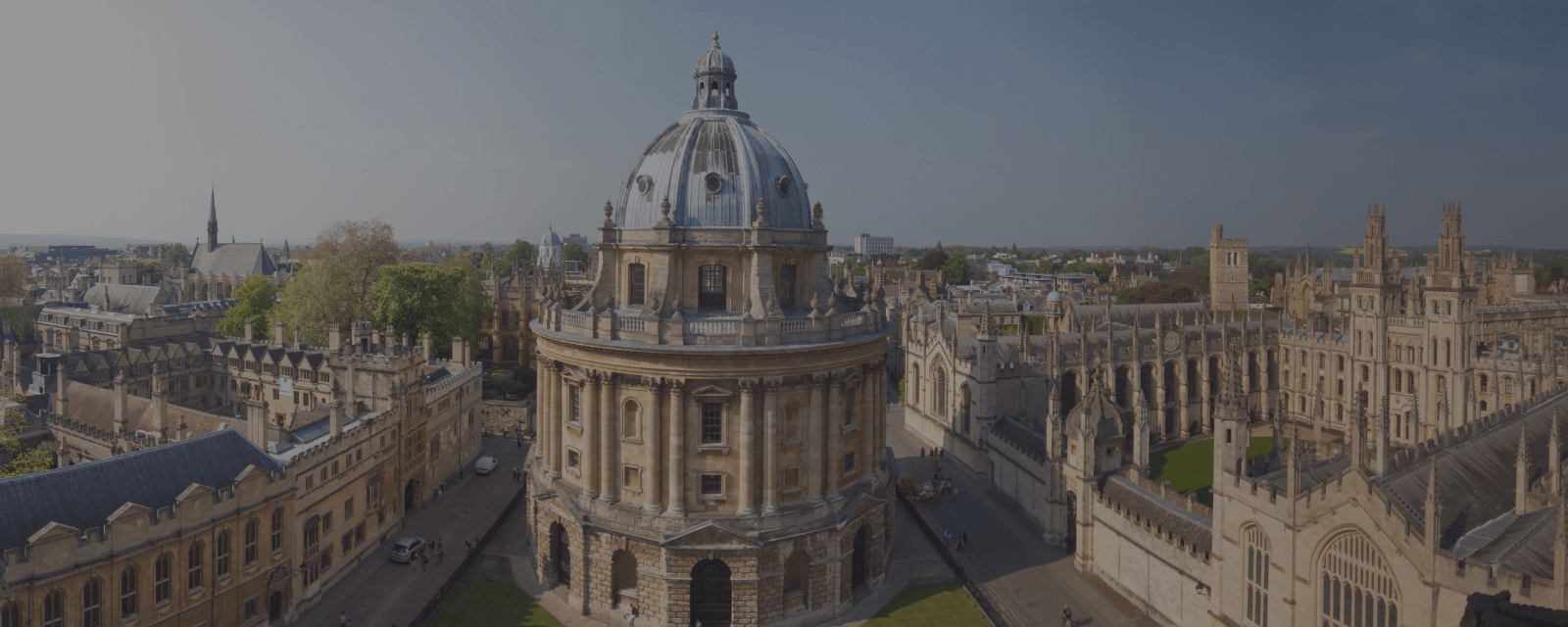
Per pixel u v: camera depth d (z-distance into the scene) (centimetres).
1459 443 6469
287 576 6981
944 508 9788
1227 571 6078
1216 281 19888
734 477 6969
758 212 7181
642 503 7081
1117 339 12662
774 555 6925
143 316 16425
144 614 5825
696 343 6850
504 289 17300
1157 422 12556
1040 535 8975
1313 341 13425
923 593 7662
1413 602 4769
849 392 7612
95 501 5875
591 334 7100
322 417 8550
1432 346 11625
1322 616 5362
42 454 8275
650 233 7288
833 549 7169
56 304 19900
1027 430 9944
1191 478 10638
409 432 9369
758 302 7131
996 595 7556
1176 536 6762
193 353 12912
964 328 13788
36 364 11562
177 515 5997
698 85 8131
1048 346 11475
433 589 7750
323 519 7612
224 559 6450
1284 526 5562
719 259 7300
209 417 8488
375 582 7875
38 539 5197
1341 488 5175
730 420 6944
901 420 14175
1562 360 10581
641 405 6994
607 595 7125
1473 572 4462
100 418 9181
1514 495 5950
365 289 14138
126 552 5666
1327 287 18250
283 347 12394
